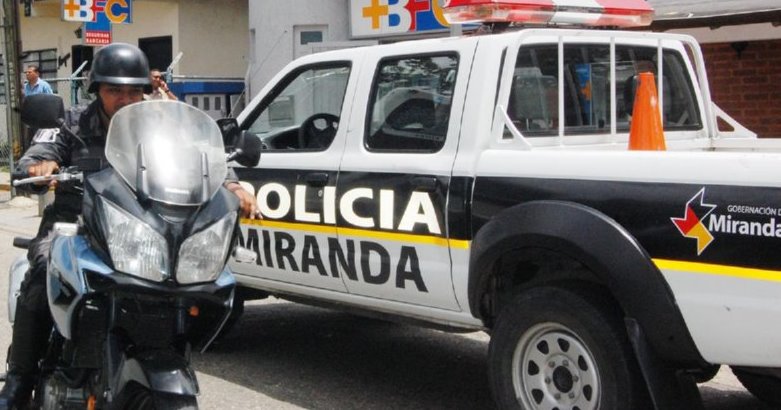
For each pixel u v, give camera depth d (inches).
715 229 165.3
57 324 154.9
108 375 144.7
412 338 298.0
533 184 191.0
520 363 193.9
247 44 774.5
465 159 203.6
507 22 221.6
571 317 183.2
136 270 140.4
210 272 144.6
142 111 152.4
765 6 337.7
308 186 235.3
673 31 401.4
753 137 258.5
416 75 221.1
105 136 169.8
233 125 168.9
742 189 162.9
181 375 142.0
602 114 232.2
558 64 219.9
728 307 164.2
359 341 293.9
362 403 234.8
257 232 249.0
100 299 146.8
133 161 146.9
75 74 685.9
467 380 255.0
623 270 174.2
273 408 230.2
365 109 228.7
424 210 208.8
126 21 650.8
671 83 253.3
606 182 180.9
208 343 156.2
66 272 148.4
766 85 402.9
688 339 171.3
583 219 179.8
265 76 581.3
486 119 204.5
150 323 144.9
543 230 183.9
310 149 241.0
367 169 222.8
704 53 419.8
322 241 232.5
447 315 210.4
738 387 249.1
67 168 166.7
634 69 240.7
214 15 758.5
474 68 208.2
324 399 237.5
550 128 219.3
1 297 347.6
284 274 244.2
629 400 177.3
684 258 169.3
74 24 871.1
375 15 517.0
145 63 166.6
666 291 171.3
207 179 146.9
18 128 622.2
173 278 141.3
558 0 227.1
